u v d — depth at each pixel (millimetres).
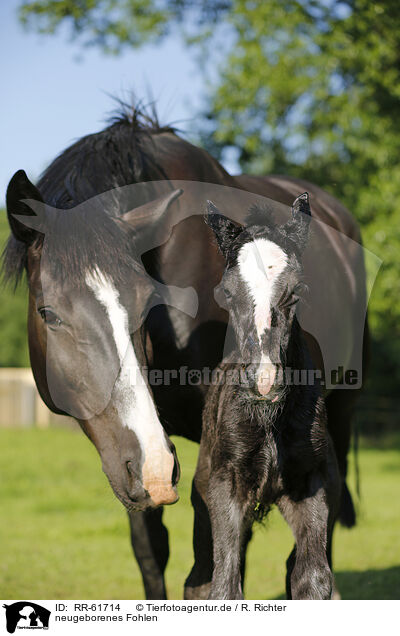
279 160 17203
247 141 16062
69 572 5758
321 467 3115
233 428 3043
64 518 8492
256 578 5703
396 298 14609
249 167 17547
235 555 3004
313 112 15867
